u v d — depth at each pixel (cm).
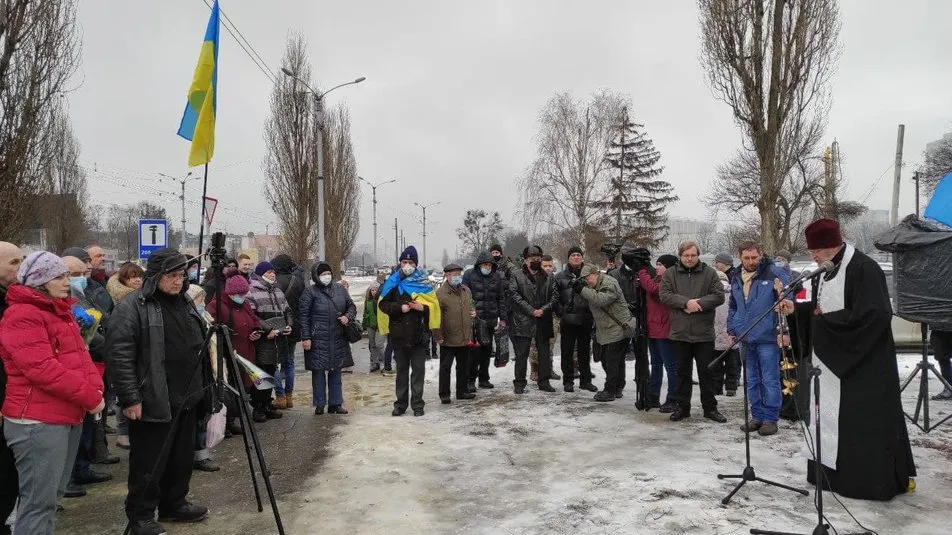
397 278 748
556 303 848
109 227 6188
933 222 638
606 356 781
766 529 394
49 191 1509
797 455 549
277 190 2533
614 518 420
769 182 1459
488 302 901
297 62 2517
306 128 2517
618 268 872
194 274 706
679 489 468
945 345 751
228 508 461
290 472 543
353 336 764
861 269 446
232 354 394
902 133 2270
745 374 453
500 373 1053
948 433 612
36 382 338
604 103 3794
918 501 437
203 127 448
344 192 3172
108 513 460
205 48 469
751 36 1433
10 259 369
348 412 779
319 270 748
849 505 431
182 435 423
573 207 3769
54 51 1035
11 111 999
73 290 536
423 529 414
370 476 524
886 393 439
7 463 365
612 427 657
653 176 4434
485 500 463
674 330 674
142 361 393
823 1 1412
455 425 685
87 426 516
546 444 601
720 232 6769
